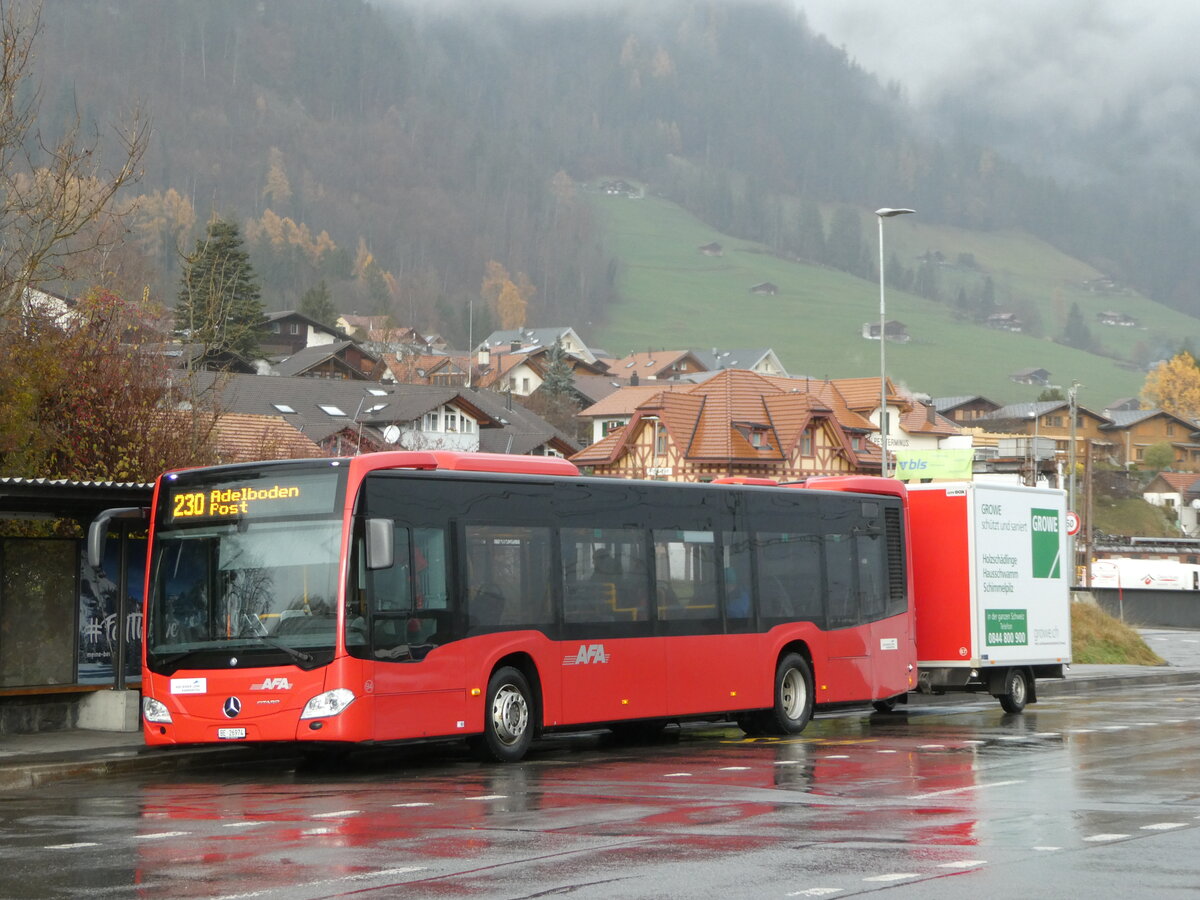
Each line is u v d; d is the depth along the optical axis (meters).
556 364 162.12
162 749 19.05
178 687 17.39
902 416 116.88
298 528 17.31
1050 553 27.86
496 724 18.45
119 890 9.80
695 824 12.77
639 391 118.81
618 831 12.36
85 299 26.34
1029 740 21.39
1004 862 10.80
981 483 26.16
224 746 19.39
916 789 15.37
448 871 10.45
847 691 23.58
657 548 20.77
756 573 22.23
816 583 23.27
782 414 82.38
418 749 20.89
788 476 80.94
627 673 20.05
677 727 25.36
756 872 10.37
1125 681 37.28
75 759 18.05
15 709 20.92
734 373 83.88
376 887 9.86
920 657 26.20
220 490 17.73
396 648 17.28
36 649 20.89
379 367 132.88
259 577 17.33
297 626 17.02
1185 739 21.47
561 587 19.36
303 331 153.38
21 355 24.36
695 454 79.69
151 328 28.12
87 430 25.77
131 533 21.69
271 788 16.27
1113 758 18.66
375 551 16.64
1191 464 167.00
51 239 24.20
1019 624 26.80
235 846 11.70
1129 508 130.38
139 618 22.33
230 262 99.81
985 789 15.34
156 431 26.83
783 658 22.64
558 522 19.47
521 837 12.04
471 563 18.30
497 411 99.94
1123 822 12.88
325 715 16.75
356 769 18.28
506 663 18.83
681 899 9.40
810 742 21.44
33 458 24.53
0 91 23.95
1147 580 85.44
